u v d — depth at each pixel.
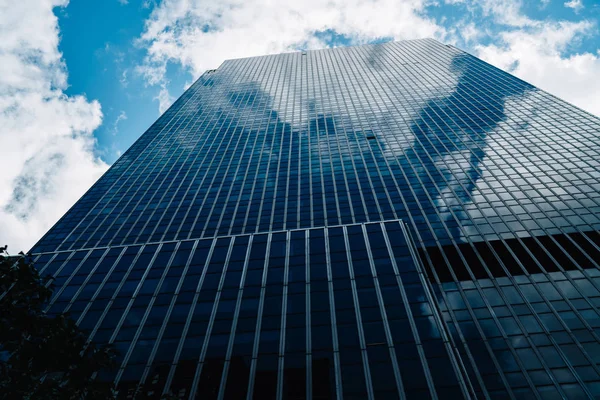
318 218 70.94
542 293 45.84
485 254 55.00
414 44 176.00
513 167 77.62
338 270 36.47
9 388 13.72
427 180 77.62
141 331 32.53
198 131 113.88
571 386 34.16
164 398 17.59
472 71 134.00
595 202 63.84
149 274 39.28
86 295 37.19
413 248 39.53
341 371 27.36
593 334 38.94
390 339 29.09
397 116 108.31
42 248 70.62
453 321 42.78
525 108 104.00
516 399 33.75
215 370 28.55
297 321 31.64
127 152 105.69
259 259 39.59
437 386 25.70
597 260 51.09
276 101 128.88
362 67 154.62
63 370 14.95
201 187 86.25
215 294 35.62
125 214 78.88
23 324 14.94
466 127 97.12
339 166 87.69
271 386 27.09
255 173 89.44
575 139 85.19
